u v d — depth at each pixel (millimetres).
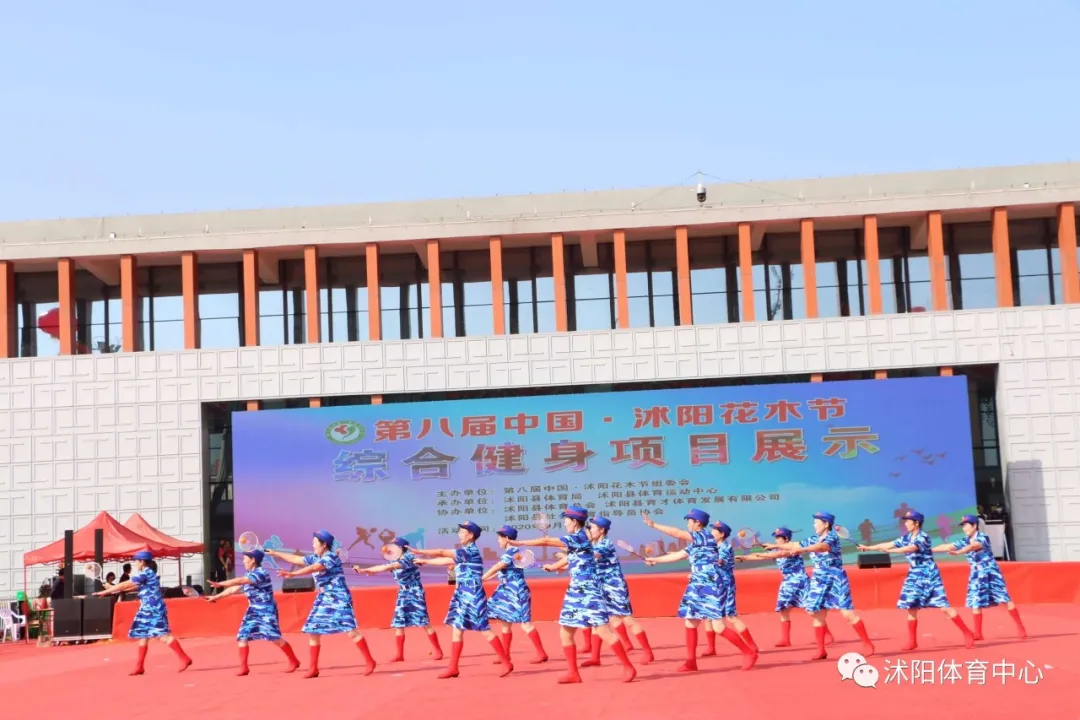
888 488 32312
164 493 34500
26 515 34594
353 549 33344
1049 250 36000
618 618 15367
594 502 33031
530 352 34531
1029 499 33062
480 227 35125
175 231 37094
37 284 37406
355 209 37188
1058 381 33438
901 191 36562
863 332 34000
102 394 35000
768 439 32781
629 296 36906
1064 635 17234
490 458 33406
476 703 12352
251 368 34906
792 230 36375
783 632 17203
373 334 35062
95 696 15094
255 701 13672
